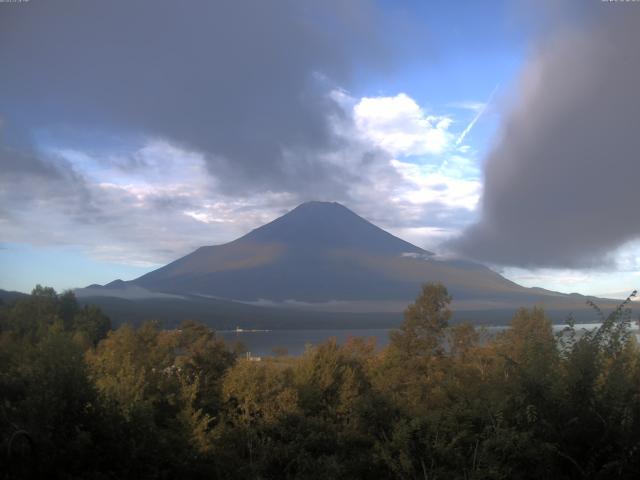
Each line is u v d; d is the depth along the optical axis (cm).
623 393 602
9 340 2928
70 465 603
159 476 687
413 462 598
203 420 1495
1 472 559
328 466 675
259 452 816
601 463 582
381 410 725
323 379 2164
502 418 608
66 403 649
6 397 699
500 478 552
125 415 710
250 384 1911
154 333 2722
